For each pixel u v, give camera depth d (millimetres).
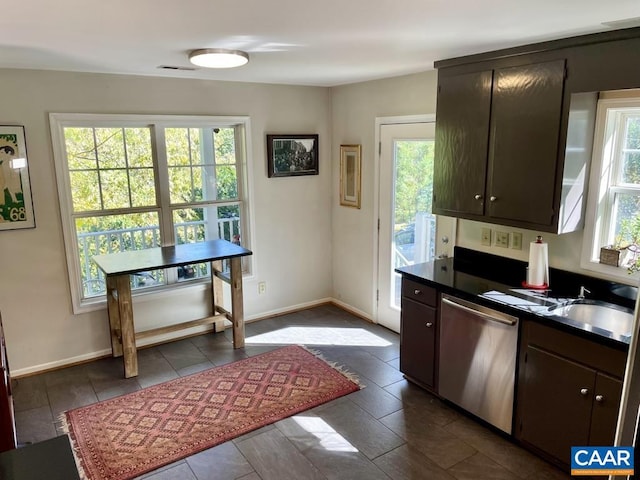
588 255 2764
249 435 2881
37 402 3254
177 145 4094
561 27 2234
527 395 2605
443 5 1839
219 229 4465
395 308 4344
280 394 3324
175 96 3938
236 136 4398
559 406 2449
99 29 2168
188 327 3947
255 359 3859
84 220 3791
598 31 2316
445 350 3076
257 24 2104
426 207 3881
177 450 2742
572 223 2705
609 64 2330
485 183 3016
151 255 3768
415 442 2795
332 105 4742
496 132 2896
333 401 3240
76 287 3738
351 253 4801
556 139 2586
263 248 4652
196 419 3039
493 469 2557
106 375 3623
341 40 2475
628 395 993
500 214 2949
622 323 2512
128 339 3531
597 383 2256
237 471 2572
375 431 2904
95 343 3887
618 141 2635
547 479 2465
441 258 3664
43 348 3682
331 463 2625
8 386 2264
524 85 2697
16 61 3037
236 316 4012
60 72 3443
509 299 2699
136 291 4082
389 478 2500
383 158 4215
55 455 1417
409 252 4121
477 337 2834
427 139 3748
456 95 3113
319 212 4945
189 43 2512
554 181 2625
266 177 4535
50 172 3518
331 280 5148
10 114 3328
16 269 3500
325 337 4289
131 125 3842
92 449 2750
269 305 4809
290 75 3867
